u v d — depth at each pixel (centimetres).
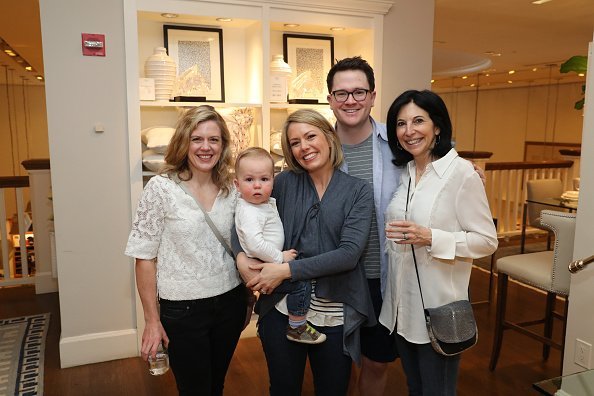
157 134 296
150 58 295
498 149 1026
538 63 804
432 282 168
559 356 308
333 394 169
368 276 190
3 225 409
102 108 281
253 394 263
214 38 322
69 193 281
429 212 167
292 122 164
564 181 628
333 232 163
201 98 305
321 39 350
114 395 262
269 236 167
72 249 287
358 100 186
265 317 170
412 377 181
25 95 989
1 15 441
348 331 163
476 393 265
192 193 168
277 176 184
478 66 820
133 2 276
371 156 195
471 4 443
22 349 315
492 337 336
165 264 168
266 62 308
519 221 625
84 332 296
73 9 268
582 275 238
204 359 175
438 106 166
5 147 985
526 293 425
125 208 294
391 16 344
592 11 470
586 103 232
